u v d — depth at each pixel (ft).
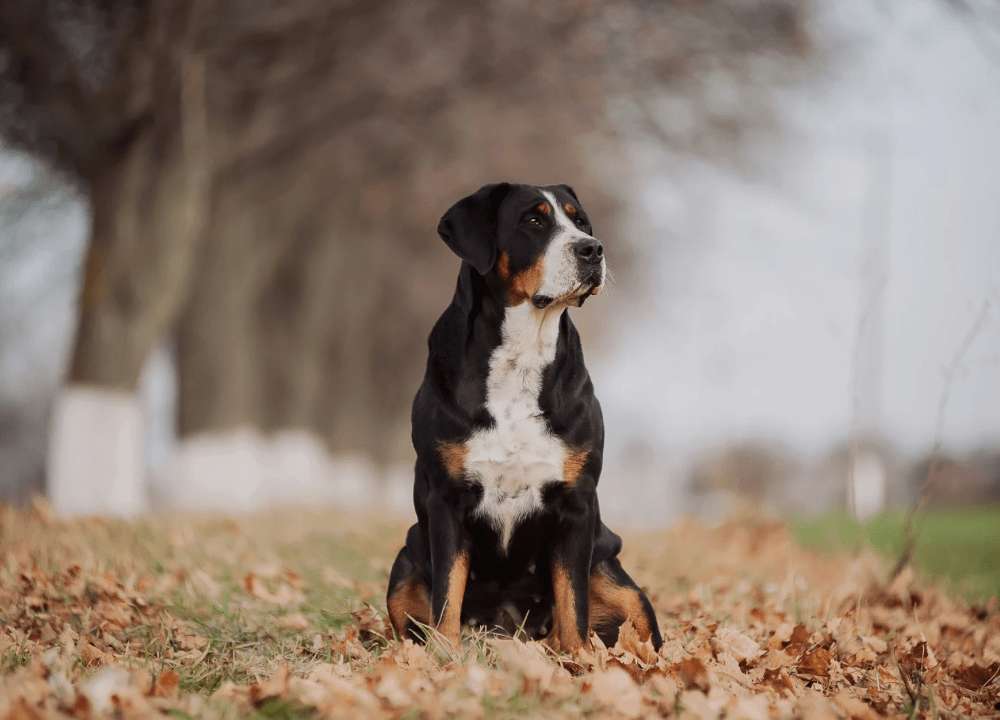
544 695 15.21
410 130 69.67
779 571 32.78
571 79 62.69
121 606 22.08
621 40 61.11
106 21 52.31
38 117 53.98
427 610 20.08
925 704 16.79
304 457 89.35
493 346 19.30
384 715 14.29
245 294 74.08
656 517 65.16
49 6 50.93
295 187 74.84
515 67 62.39
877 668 18.62
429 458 19.45
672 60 61.77
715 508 48.85
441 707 14.48
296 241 89.71
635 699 14.97
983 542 44.96
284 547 34.09
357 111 63.93
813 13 59.00
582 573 19.34
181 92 50.83
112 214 52.13
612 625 20.07
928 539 46.21
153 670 17.47
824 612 22.86
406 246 101.14
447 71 61.11
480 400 19.17
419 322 114.83
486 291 19.63
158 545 30.30
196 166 52.75
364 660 18.24
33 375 152.46
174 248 52.90
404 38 59.41
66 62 52.19
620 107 66.74
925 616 25.26
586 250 19.03
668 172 79.56
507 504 19.33
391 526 42.73
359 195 84.43
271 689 15.23
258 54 58.08
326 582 26.94
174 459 72.69
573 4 56.90
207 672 17.54
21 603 22.06
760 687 16.81
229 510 54.60
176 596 23.35
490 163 74.54
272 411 89.97
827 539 44.68
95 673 16.69
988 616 26.12
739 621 22.80
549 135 70.64
